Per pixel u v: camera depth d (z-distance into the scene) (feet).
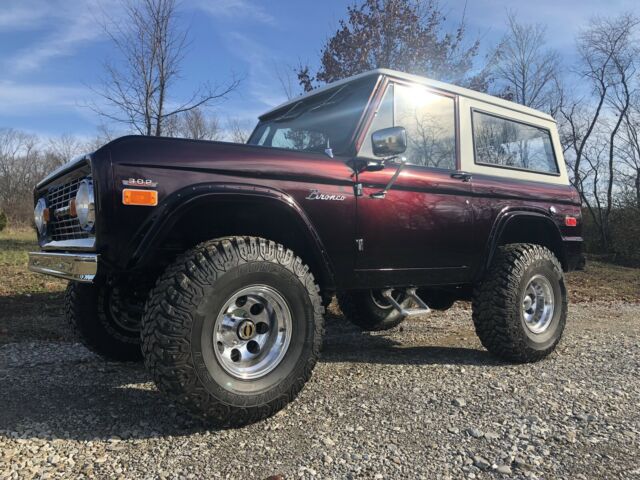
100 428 8.43
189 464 7.18
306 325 9.16
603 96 74.95
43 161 129.80
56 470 6.98
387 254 10.94
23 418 8.85
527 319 13.38
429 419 8.93
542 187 14.52
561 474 7.02
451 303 15.65
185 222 9.14
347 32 34.19
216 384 8.06
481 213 12.70
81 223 8.47
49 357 13.37
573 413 9.30
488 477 6.93
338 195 10.05
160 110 30.53
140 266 8.26
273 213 9.49
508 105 14.42
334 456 7.46
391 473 6.98
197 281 7.97
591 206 77.41
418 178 11.42
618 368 12.53
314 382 11.03
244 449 7.66
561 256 14.85
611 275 44.01
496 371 12.14
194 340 7.87
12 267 29.76
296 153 9.79
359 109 11.16
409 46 33.68
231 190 8.54
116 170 7.92
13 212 111.86
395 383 11.00
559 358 13.60
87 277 7.85
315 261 10.27
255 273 8.51
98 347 11.96
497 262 13.00
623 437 8.25
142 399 9.91
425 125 12.16
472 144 13.16
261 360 8.84
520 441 8.05
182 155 8.46
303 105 13.01
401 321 17.81
